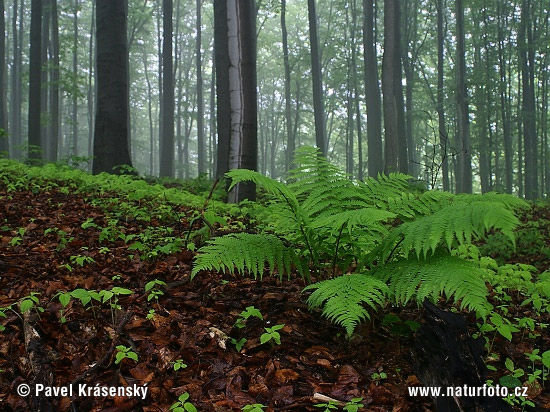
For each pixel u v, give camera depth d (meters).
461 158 28.50
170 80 22.84
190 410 2.33
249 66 7.98
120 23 11.02
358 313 2.52
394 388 2.73
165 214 6.54
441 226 2.71
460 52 26.95
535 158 29.95
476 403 2.49
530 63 30.45
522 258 6.78
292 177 3.73
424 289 2.71
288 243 3.74
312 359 3.03
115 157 11.01
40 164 13.81
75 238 5.37
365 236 3.36
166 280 4.20
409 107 32.16
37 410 2.38
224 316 3.49
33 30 18.23
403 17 33.91
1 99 24.75
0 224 5.77
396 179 3.95
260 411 2.29
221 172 13.15
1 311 3.02
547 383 3.04
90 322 3.24
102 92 11.00
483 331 3.29
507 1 32.62
